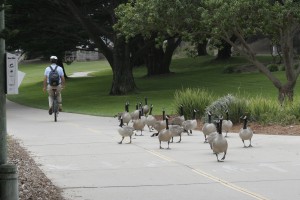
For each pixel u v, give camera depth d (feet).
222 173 31.04
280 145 41.68
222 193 26.16
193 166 33.24
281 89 66.90
